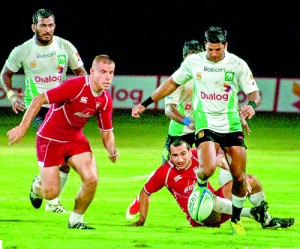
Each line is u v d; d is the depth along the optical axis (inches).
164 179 982.4
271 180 1534.2
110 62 895.1
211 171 905.5
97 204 1209.4
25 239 861.2
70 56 1220.5
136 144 2262.6
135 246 821.9
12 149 2117.4
